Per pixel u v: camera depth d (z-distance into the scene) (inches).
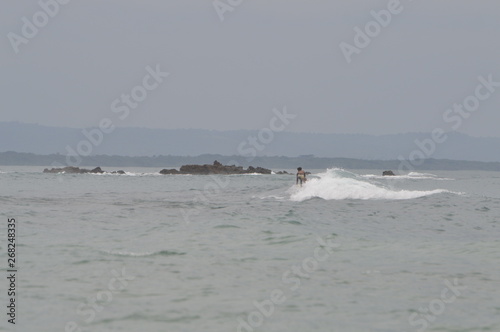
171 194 7834.6
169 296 2091.5
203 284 2278.5
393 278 2417.6
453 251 3097.9
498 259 2856.8
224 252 2999.5
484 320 1839.3
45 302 1993.1
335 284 2305.6
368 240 3479.3
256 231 3784.5
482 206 5723.4
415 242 3435.0
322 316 1878.7
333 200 6363.2
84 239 3405.5
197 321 1814.7
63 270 2487.7
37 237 3472.0
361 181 7362.2
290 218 4537.4
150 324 1781.5
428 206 5693.9
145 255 2871.6
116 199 6796.3
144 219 4512.8
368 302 2041.1
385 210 5329.7
